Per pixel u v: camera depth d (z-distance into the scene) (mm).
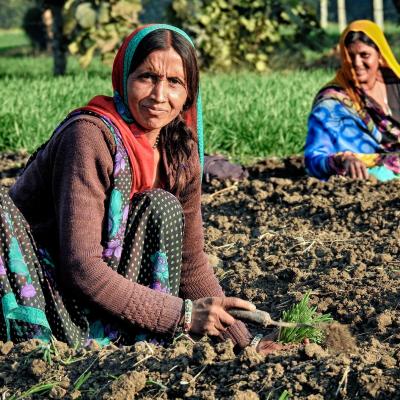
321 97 6516
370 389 2803
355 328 3756
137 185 3391
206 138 8828
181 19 17375
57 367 3115
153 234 3408
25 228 3279
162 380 2998
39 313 3225
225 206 6062
